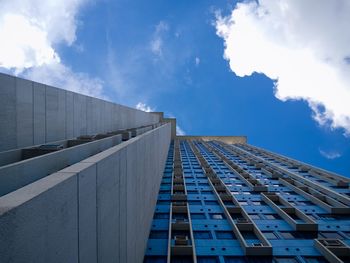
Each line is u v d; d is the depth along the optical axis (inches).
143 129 997.2
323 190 1075.9
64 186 165.6
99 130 783.1
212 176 1336.1
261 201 986.7
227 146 2773.1
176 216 842.8
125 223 349.4
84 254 199.6
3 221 107.2
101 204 243.3
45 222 142.2
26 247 123.7
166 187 1146.0
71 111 594.6
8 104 382.0
